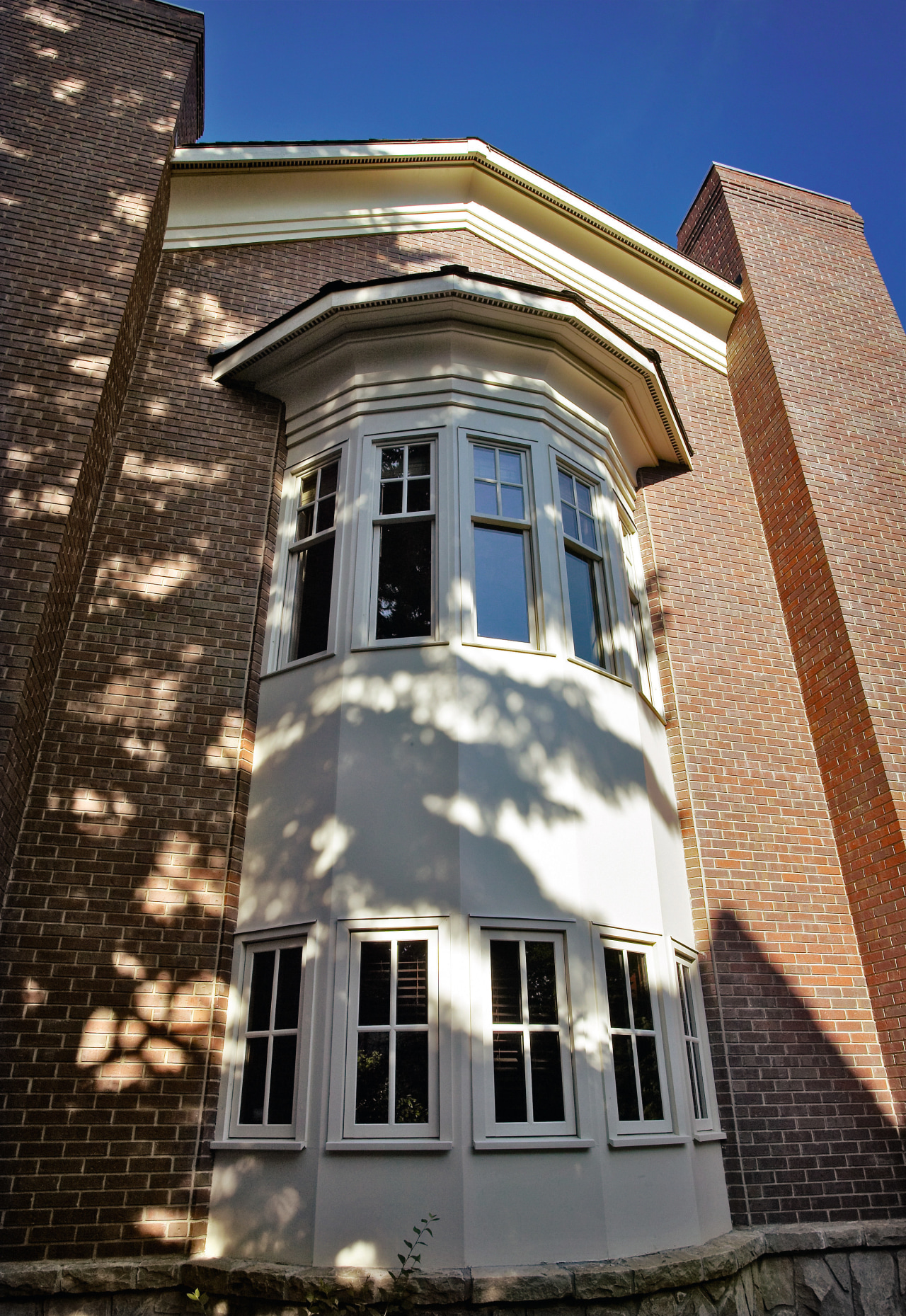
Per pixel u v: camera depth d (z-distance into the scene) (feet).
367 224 30.86
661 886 21.66
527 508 23.53
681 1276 16.58
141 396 25.07
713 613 28.07
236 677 21.98
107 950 18.51
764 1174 20.94
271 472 25.03
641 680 25.80
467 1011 17.29
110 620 21.67
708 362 33.78
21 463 19.53
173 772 20.49
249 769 21.34
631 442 29.22
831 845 25.32
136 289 23.48
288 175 29.99
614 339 25.57
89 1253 16.33
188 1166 17.38
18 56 25.72
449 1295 14.94
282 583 23.80
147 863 19.48
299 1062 17.65
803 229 34.99
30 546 18.65
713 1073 21.86
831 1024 22.91
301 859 19.47
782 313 32.30
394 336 24.68
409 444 23.89
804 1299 19.26
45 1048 17.46
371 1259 15.74
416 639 21.08
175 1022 18.34
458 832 18.70
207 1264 16.26
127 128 25.50
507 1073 17.35
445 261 31.24
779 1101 21.76
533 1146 16.67
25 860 18.79
